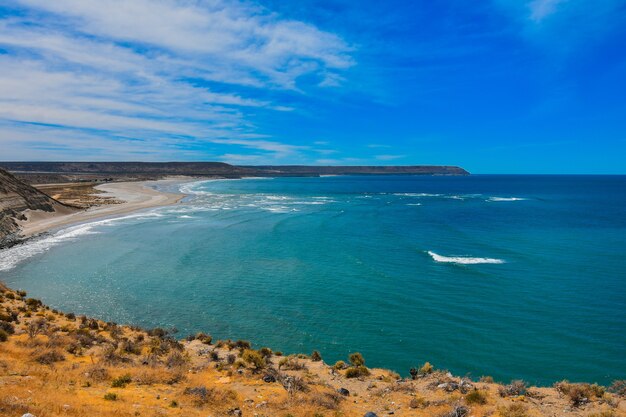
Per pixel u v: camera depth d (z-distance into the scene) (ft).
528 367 61.16
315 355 59.21
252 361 49.83
